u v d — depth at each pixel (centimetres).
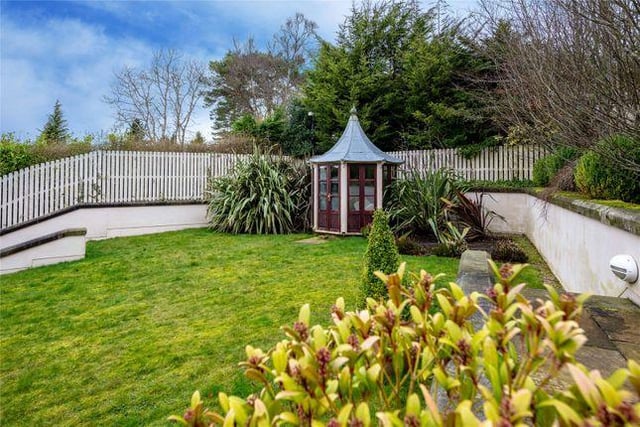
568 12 352
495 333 96
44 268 554
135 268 534
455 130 991
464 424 70
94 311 376
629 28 271
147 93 1950
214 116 2339
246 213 829
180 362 267
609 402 67
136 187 868
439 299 113
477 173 929
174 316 354
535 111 496
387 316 110
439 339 101
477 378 96
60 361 277
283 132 1267
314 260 555
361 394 102
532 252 618
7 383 251
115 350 291
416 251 598
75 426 206
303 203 879
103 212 806
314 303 370
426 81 1045
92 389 240
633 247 245
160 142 1125
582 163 386
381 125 1133
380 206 763
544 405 75
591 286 329
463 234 621
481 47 837
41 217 742
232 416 86
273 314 346
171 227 891
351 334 113
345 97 1177
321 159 793
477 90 901
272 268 514
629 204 304
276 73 2272
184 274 496
